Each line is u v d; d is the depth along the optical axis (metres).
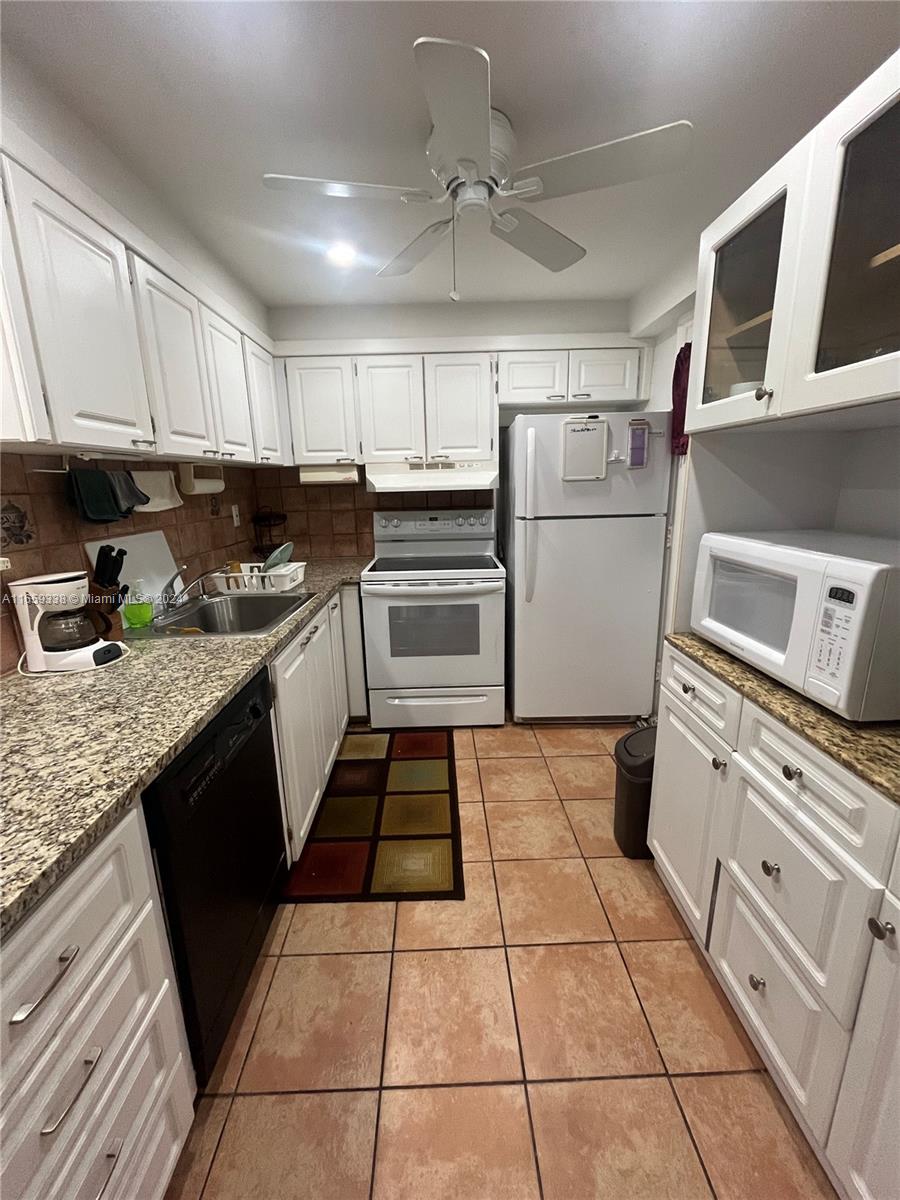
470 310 2.68
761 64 1.13
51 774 0.80
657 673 2.54
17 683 1.20
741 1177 0.93
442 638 2.54
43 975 0.61
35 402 1.01
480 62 0.84
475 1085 1.08
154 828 0.88
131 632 1.60
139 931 0.81
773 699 1.02
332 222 1.76
